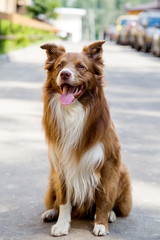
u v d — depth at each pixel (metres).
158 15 28.39
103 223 4.02
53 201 4.36
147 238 3.88
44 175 5.62
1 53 21.84
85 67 4.06
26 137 7.44
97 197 4.06
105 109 4.07
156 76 16.11
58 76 3.97
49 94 4.13
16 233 3.96
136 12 60.28
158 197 4.96
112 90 12.61
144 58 23.39
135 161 6.30
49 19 53.03
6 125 8.22
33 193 5.01
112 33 54.31
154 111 9.88
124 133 7.89
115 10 131.12
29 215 4.41
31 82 13.85
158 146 7.12
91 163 3.97
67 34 55.72
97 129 3.96
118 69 17.92
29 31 31.72
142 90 12.77
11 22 25.12
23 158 6.33
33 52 26.83
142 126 8.45
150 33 26.73
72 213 4.33
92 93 4.05
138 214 4.48
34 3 47.53
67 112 4.01
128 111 9.80
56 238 3.86
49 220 4.28
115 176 4.10
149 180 5.52
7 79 14.50
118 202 4.36
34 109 9.70
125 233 4.00
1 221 4.23
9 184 5.28
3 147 6.84
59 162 4.09
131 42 32.25
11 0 41.19
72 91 4.00
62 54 4.23
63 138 4.04
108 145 4.00
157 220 4.32
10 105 10.10
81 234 3.96
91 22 120.94
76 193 4.09
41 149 6.80
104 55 24.64
